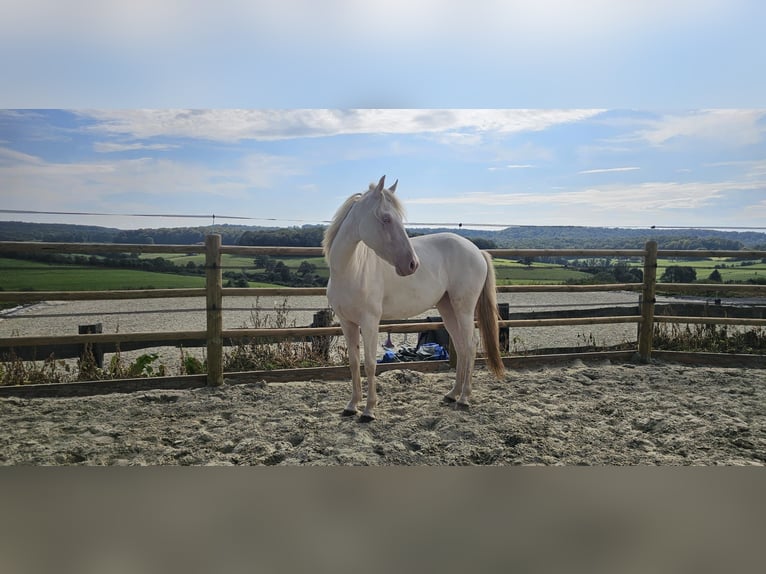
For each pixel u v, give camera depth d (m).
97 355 4.83
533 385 4.35
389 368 4.80
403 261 3.18
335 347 5.63
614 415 3.60
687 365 5.27
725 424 3.36
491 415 3.57
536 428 3.32
